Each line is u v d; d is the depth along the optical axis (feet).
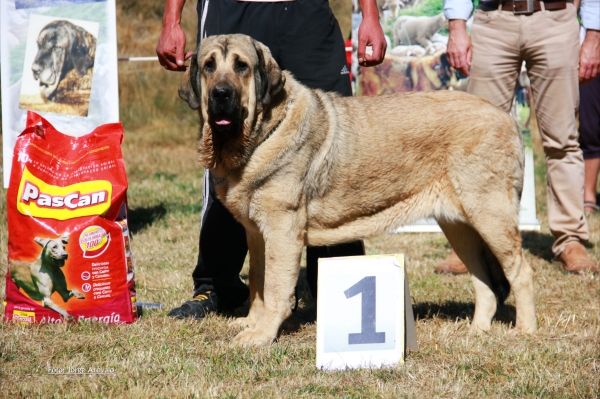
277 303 18.72
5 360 16.99
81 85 31.37
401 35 37.24
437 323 21.54
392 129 19.72
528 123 35.40
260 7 21.04
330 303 17.34
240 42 18.22
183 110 65.16
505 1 25.55
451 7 25.93
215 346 18.47
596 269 28.14
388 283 17.54
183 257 30.04
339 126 19.44
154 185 44.98
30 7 30.94
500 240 19.90
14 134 31.22
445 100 20.15
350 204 19.83
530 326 20.40
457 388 15.75
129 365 16.76
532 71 26.84
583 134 40.32
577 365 17.51
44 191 19.90
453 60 26.12
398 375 16.60
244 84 18.04
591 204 40.88
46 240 19.65
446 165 19.94
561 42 25.79
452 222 20.63
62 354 17.51
